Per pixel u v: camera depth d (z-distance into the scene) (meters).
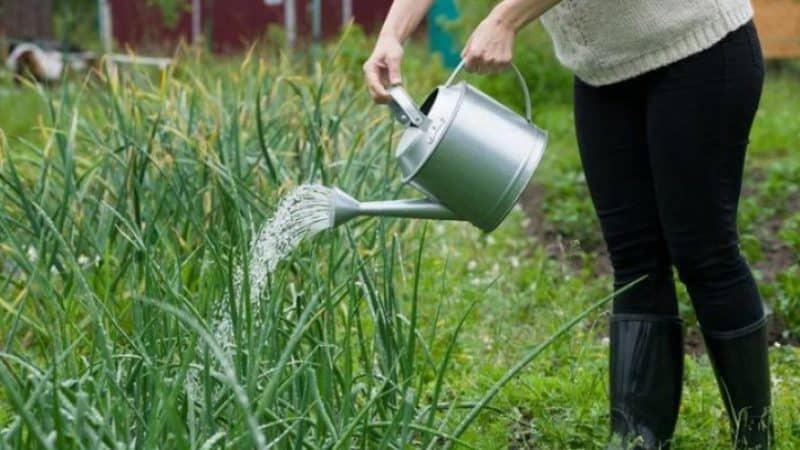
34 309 5.57
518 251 7.88
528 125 3.78
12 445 3.24
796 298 6.14
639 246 4.21
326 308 4.02
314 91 7.54
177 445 3.10
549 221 8.51
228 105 7.57
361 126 7.62
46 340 4.98
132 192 6.03
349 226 5.32
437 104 3.73
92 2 23.95
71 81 14.81
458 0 14.34
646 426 4.22
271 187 5.86
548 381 5.08
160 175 6.06
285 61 8.48
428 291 6.38
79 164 6.77
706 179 3.98
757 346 4.18
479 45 3.78
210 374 3.38
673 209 4.02
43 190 5.68
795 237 7.26
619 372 4.24
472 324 6.02
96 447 3.04
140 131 6.54
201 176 6.08
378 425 3.59
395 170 6.38
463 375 5.30
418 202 3.77
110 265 5.66
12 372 3.44
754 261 7.36
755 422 4.25
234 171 6.14
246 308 3.62
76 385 3.51
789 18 14.39
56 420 3.03
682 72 3.93
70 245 5.52
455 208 3.75
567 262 7.24
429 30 16.94
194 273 5.44
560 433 4.64
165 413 3.21
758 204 8.70
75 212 5.90
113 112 6.93
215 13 19.89
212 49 16.64
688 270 4.10
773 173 9.27
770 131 11.43
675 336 4.26
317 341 3.98
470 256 7.44
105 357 3.46
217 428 3.48
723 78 3.92
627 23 3.91
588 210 8.60
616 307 4.29
